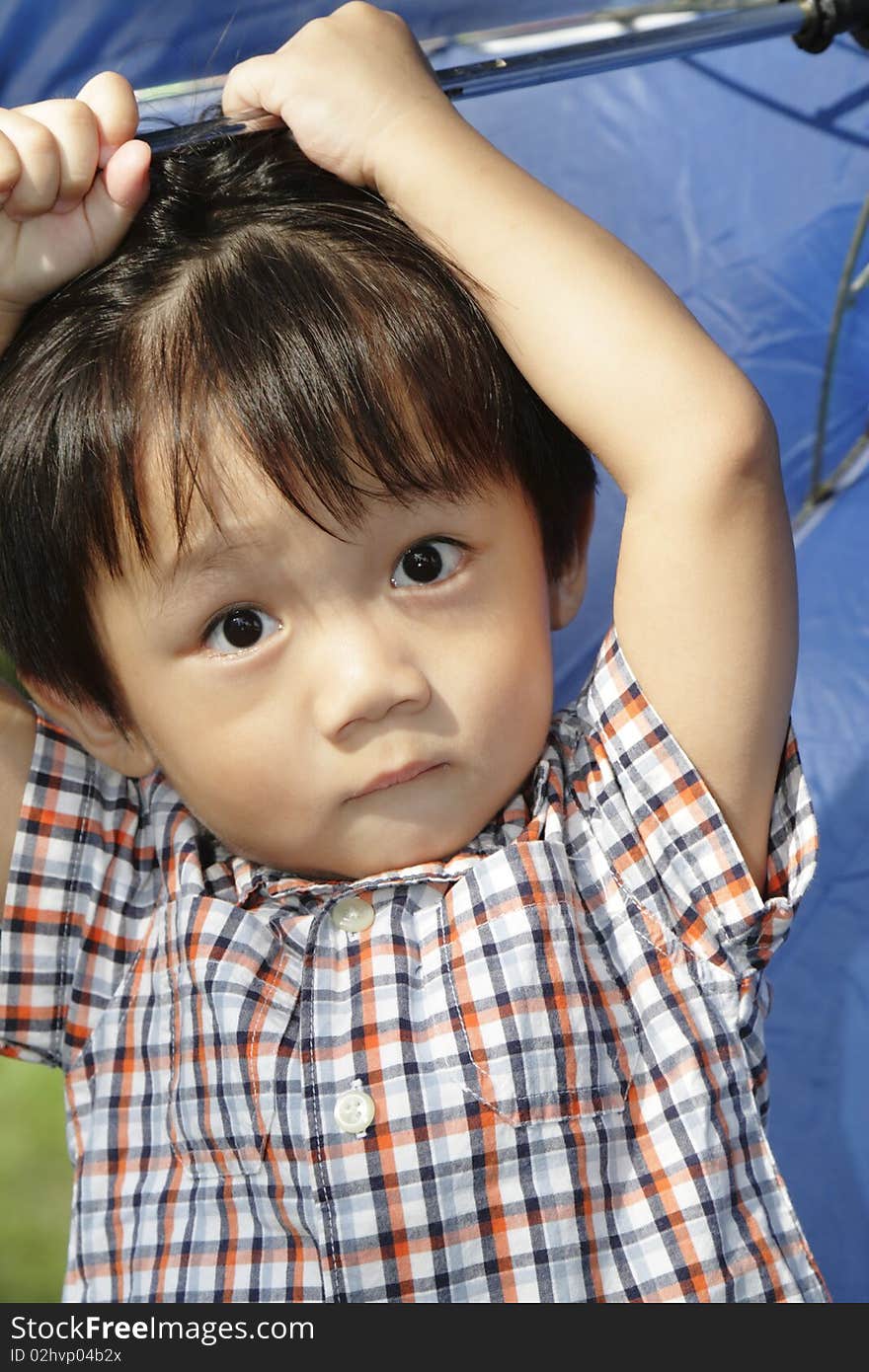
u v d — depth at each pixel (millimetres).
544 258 1060
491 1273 1053
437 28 1271
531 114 1686
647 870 1131
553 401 1062
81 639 1091
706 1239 1074
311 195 1105
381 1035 1092
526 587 1070
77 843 1244
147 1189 1137
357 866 1105
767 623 1056
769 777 1107
